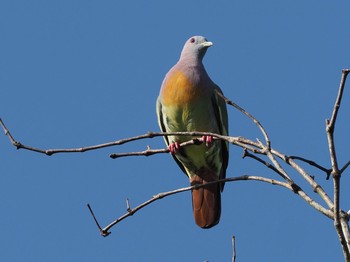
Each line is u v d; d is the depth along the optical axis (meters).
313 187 6.67
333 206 6.44
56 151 8.06
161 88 12.76
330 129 6.04
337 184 6.03
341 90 5.97
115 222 8.15
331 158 6.06
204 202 12.11
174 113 12.57
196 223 12.11
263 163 7.52
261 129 7.25
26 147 8.05
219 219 12.12
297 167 6.90
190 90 12.47
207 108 12.68
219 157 13.02
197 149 12.64
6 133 8.09
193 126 12.66
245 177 7.39
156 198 8.04
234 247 7.47
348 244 6.07
